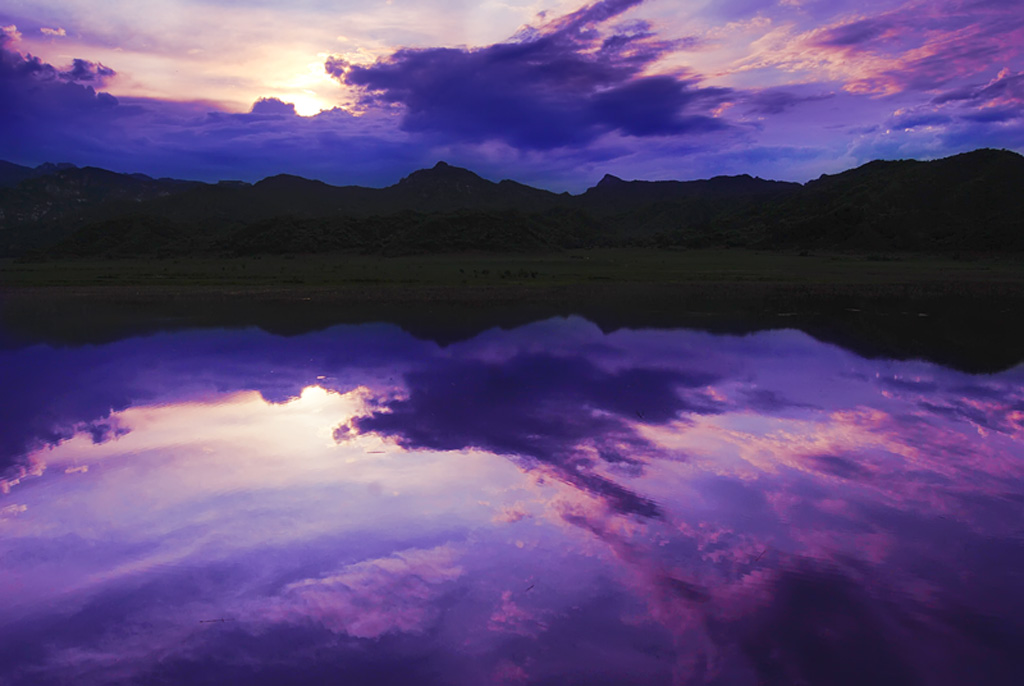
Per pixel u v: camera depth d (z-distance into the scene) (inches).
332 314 1031.0
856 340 749.9
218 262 3358.8
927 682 169.3
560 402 468.1
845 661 177.6
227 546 251.4
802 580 219.5
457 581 223.0
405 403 470.0
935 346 705.6
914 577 221.5
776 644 185.2
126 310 1131.9
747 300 1239.5
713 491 300.2
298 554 244.2
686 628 193.6
